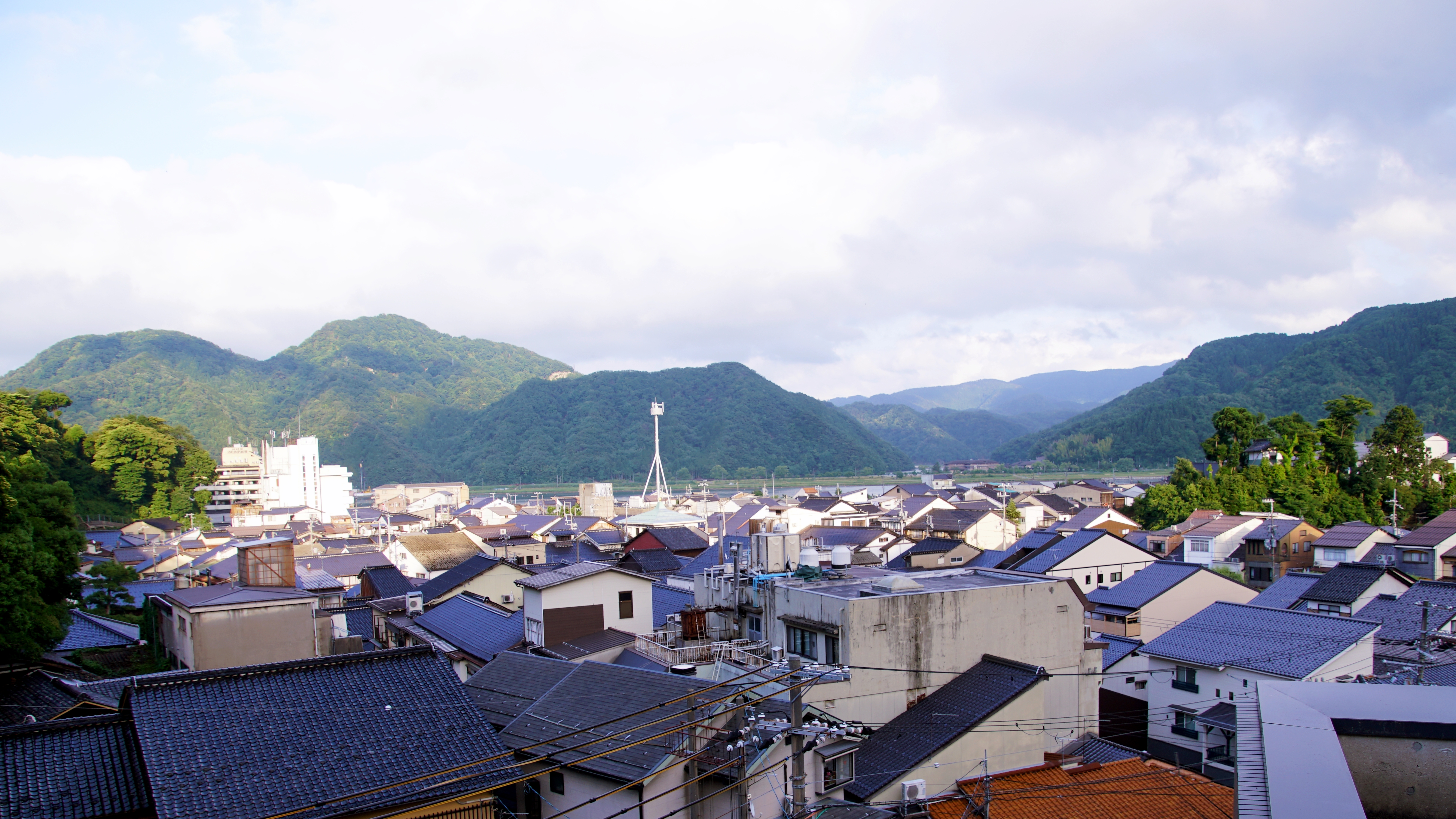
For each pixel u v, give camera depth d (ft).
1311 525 250.16
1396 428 338.13
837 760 68.80
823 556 162.20
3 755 53.52
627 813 60.64
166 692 58.29
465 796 53.01
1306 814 22.59
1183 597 139.13
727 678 77.30
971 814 66.08
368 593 171.22
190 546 279.69
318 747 56.65
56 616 114.21
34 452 328.08
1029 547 192.95
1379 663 105.19
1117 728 116.98
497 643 111.34
